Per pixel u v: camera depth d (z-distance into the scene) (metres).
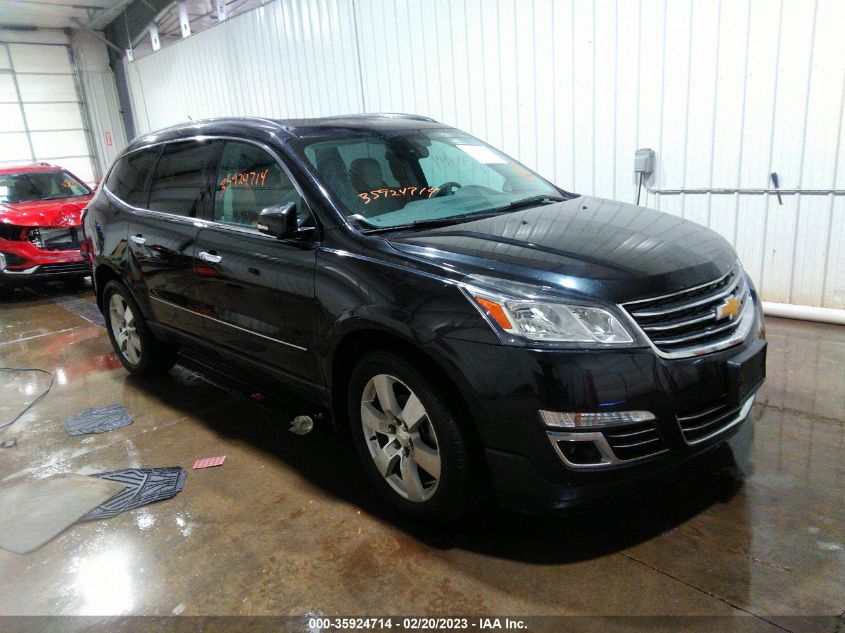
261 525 2.75
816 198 4.47
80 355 5.36
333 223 2.82
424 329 2.33
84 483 3.21
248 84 9.20
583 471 2.16
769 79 4.46
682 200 5.07
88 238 4.68
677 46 4.79
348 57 7.38
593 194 5.56
